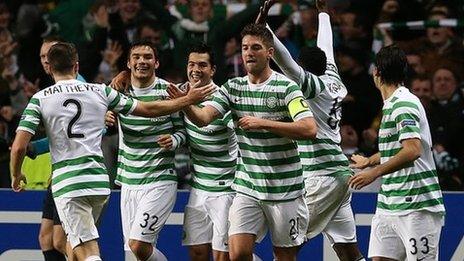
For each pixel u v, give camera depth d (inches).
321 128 741.3
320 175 742.5
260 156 669.9
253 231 679.1
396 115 655.1
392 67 665.0
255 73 665.0
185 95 670.5
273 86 663.8
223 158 749.3
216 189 749.9
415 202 660.1
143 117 682.8
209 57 741.9
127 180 753.6
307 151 744.3
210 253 768.3
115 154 900.0
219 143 745.6
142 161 748.0
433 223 663.8
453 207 804.6
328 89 741.3
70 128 654.5
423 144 662.5
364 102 991.6
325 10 787.4
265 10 690.2
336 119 748.0
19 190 668.1
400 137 649.6
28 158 810.8
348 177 746.8
